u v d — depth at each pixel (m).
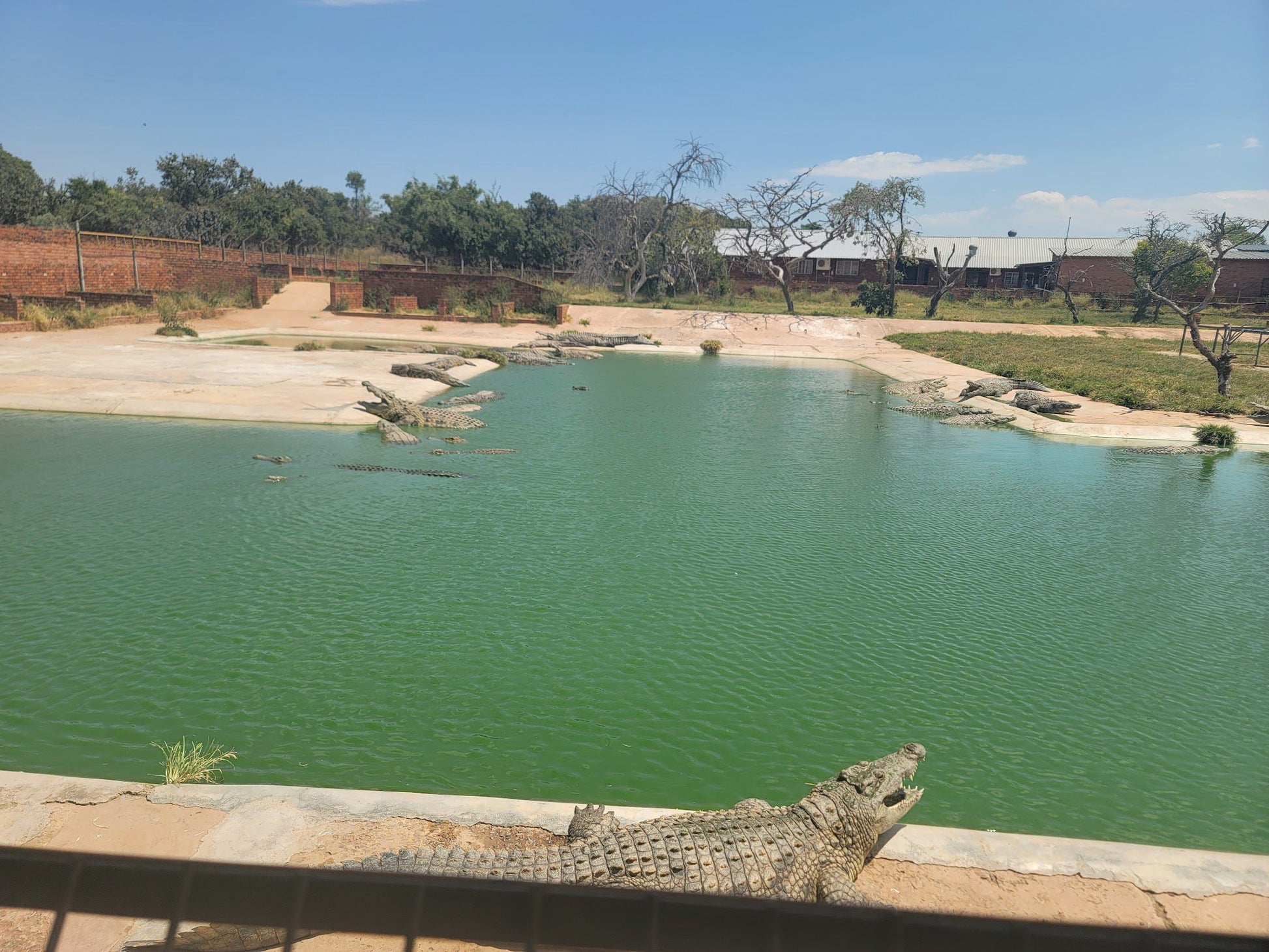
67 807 6.15
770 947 1.13
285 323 50.19
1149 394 31.58
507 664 10.13
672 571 13.21
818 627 11.41
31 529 14.16
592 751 8.48
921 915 1.12
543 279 74.31
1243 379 37.47
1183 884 5.79
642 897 1.14
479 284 56.09
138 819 6.05
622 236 68.81
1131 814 7.76
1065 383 34.62
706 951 1.16
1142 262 66.44
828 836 5.73
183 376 28.58
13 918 4.62
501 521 15.33
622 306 61.34
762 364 44.94
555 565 13.27
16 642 10.27
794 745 8.70
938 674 10.25
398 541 14.13
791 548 14.43
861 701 9.58
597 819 6.04
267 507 15.64
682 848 5.30
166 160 83.19
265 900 1.16
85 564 12.73
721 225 70.38
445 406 27.22
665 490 17.80
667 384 35.09
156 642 10.39
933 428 26.34
